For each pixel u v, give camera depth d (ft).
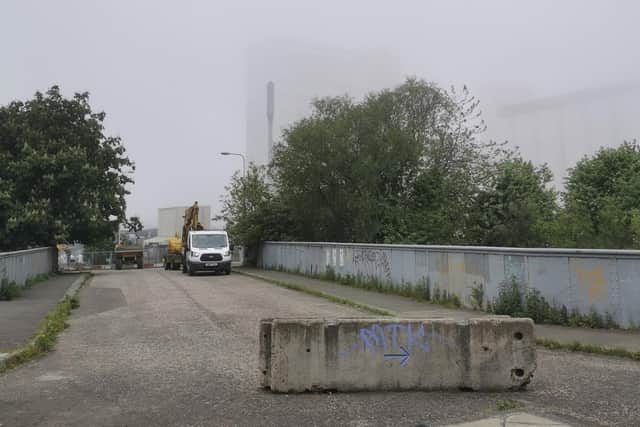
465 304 45.09
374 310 45.24
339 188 100.53
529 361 22.13
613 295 33.73
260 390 22.09
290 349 21.81
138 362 27.14
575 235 105.40
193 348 30.58
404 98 111.14
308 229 110.73
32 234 103.19
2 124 108.06
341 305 50.70
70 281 77.56
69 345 31.71
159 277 94.12
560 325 35.65
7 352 27.63
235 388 22.35
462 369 22.25
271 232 116.98
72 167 105.19
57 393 21.52
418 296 51.39
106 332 36.27
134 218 124.88
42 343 30.17
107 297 58.75
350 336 22.18
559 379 23.40
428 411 19.26
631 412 18.61
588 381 22.94
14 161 103.96
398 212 103.09
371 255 63.46
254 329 37.06
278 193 114.62
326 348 22.00
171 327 38.09
